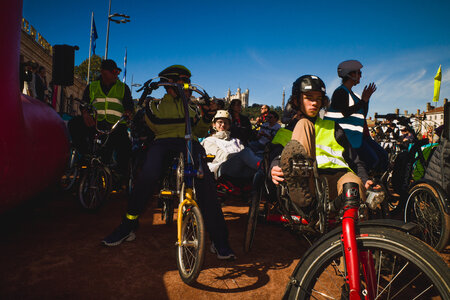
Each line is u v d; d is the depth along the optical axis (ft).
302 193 5.97
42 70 23.80
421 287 6.89
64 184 17.03
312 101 7.08
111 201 15.35
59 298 6.26
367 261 4.80
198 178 8.05
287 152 5.72
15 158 8.38
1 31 7.51
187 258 7.64
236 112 22.13
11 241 9.12
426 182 9.49
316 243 4.79
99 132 13.04
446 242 8.73
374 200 5.28
